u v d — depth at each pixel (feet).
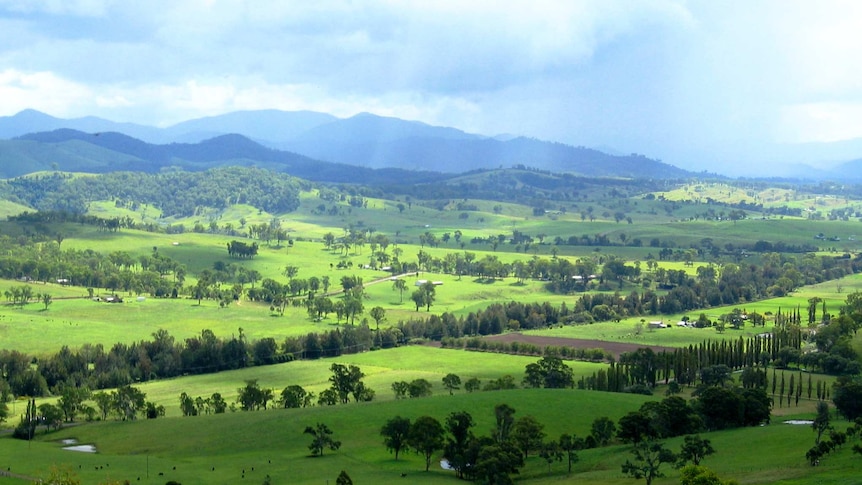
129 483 514.27
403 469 590.55
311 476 559.79
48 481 495.82
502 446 574.97
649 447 550.77
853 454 488.02
